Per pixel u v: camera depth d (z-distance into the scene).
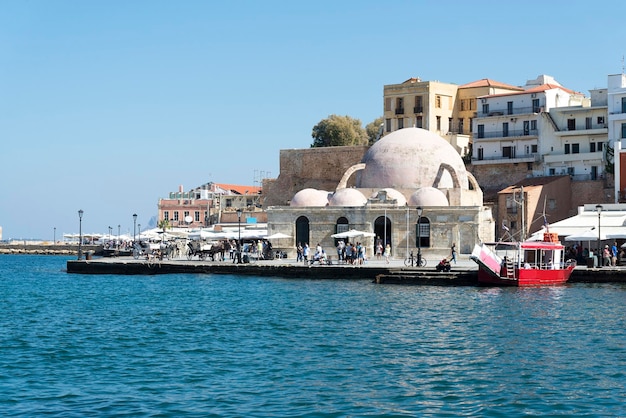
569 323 48.19
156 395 31.36
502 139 126.69
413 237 92.38
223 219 150.75
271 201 141.38
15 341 42.88
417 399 30.91
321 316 51.78
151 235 125.62
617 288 67.69
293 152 139.88
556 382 33.38
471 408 29.77
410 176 102.56
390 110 138.38
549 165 121.94
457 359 37.78
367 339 43.06
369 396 31.25
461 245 91.50
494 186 127.12
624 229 80.94
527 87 145.38
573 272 72.50
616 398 30.97
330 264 82.50
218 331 46.00
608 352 39.28
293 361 37.34
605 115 118.94
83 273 94.38
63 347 41.03
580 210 90.50
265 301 60.25
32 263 136.75
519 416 28.84
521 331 45.44
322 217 95.44
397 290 67.25
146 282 79.31
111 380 33.75
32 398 31.03
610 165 114.12
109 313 54.56
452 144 134.00
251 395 31.34
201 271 85.62
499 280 68.94
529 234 110.62
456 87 140.12
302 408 29.62
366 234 87.06
